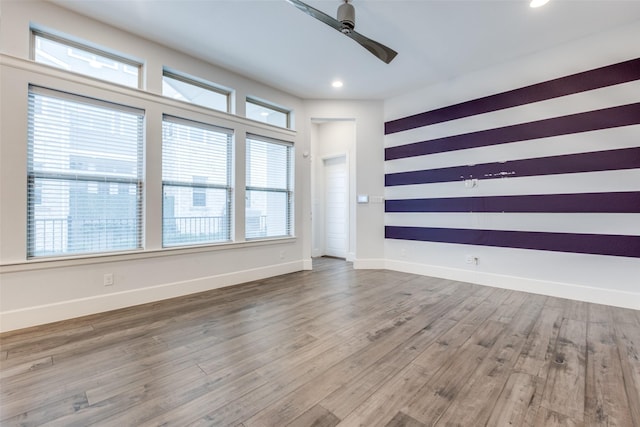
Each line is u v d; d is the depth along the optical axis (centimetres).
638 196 283
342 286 374
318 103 475
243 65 362
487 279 378
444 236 416
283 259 447
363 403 149
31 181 248
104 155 284
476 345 212
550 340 219
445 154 413
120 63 299
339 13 216
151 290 311
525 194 347
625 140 289
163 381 168
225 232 383
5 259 233
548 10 263
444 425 133
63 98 259
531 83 340
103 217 285
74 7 256
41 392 157
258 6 256
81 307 267
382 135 481
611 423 134
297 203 467
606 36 296
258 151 421
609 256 297
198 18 272
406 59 351
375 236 484
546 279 334
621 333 230
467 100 390
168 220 331
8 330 233
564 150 321
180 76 343
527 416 139
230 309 288
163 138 323
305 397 154
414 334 231
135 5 254
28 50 241
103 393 157
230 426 133
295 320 260
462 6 256
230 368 182
